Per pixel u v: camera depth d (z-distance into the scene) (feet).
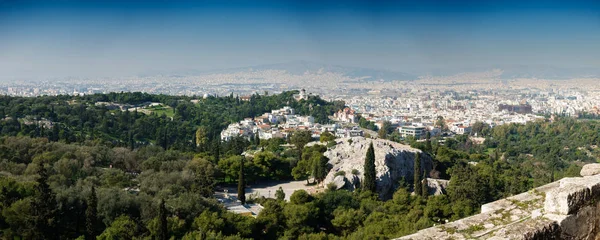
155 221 186.29
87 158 306.35
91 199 193.47
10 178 223.71
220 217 206.28
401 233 179.11
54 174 263.70
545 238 39.75
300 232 209.97
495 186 314.55
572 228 41.57
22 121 537.65
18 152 310.86
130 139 513.86
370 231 190.08
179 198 220.84
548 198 42.42
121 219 195.31
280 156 431.43
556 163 506.89
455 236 41.16
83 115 608.60
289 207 223.92
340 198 262.26
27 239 184.24
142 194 227.81
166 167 320.29
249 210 270.67
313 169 361.30
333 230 233.96
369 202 261.03
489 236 40.93
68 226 205.98
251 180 364.38
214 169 344.28
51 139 459.73
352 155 390.83
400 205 250.37
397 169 368.27
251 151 476.95
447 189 307.37
